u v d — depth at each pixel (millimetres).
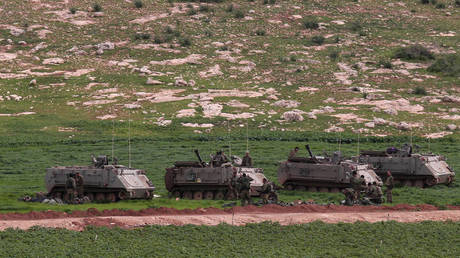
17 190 153750
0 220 106188
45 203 129375
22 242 94312
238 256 92562
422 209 128750
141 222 107688
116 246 95375
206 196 142750
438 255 98312
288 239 102312
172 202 132750
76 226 103812
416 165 164875
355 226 110438
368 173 149875
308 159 154375
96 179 135625
